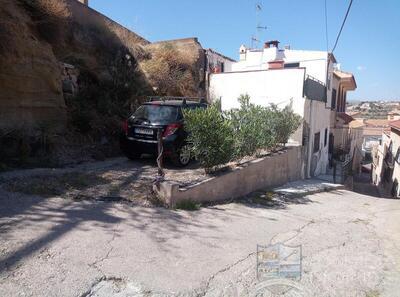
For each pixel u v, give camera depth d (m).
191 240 5.51
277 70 15.84
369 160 53.38
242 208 8.16
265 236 6.23
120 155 11.12
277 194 10.62
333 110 24.45
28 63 9.62
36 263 4.21
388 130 32.94
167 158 9.55
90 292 3.79
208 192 8.02
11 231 4.95
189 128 8.09
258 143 10.65
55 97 10.44
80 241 4.91
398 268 5.34
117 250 4.79
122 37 17.06
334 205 10.55
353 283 4.69
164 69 16.83
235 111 10.55
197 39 20.61
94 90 12.44
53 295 3.65
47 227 5.23
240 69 24.02
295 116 14.27
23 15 10.66
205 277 4.38
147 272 4.33
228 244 5.56
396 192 23.47
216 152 8.25
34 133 9.25
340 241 6.51
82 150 10.26
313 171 17.70
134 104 13.66
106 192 7.11
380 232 7.52
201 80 19.23
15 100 9.25
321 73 20.05
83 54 13.55
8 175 7.47
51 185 7.11
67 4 13.16
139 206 6.70
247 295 4.10
